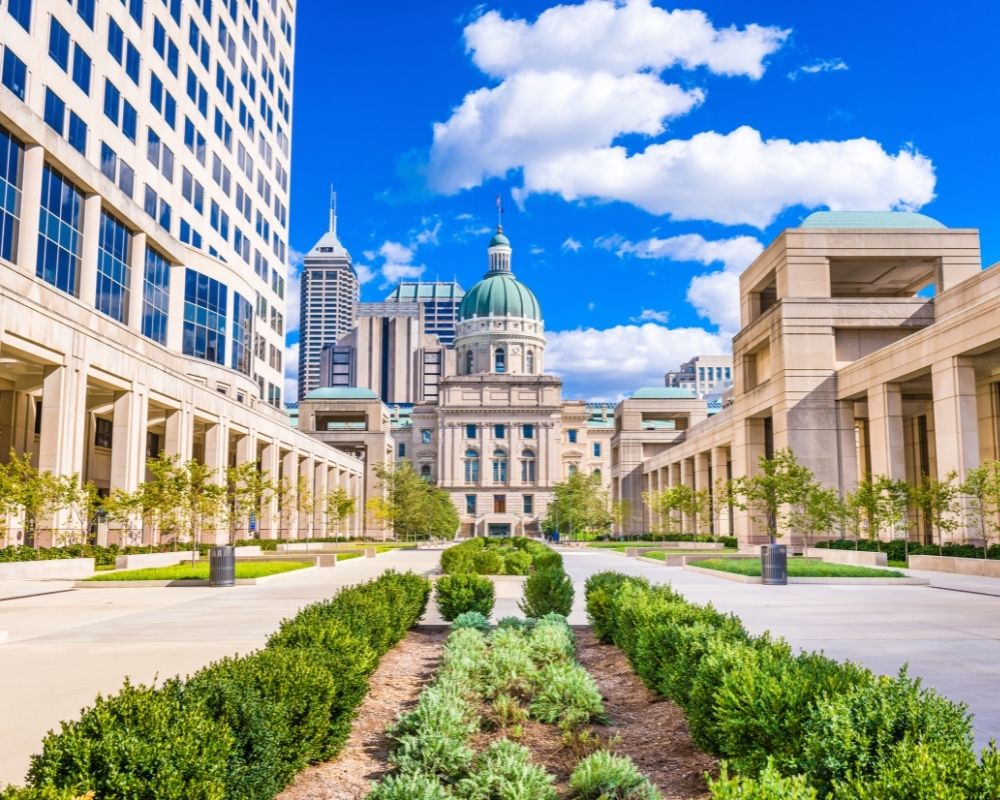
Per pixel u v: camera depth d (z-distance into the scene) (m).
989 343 34.59
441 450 148.25
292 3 89.44
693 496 69.69
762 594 24.20
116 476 38.19
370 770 7.86
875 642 14.00
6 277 29.64
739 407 61.31
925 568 36.19
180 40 57.53
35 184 36.69
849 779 4.75
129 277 48.38
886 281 56.78
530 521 146.12
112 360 36.53
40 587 25.02
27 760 7.39
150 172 52.47
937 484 35.62
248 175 73.31
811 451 49.94
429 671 12.66
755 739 6.34
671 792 7.15
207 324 59.78
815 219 53.28
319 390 115.50
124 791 4.67
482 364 175.38
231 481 42.94
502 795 6.48
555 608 17.83
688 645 9.03
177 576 28.23
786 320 50.91
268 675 7.11
